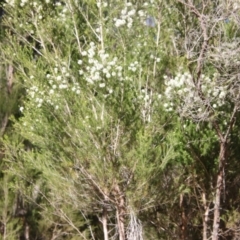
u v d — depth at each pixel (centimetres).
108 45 452
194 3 480
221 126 514
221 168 502
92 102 434
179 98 448
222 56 427
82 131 426
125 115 432
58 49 472
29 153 505
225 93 448
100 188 456
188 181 534
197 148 510
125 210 461
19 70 490
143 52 467
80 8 464
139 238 446
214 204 550
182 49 505
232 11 421
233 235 568
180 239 567
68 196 511
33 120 460
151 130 445
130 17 461
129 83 430
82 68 448
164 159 438
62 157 464
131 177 439
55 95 437
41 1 472
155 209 549
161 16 491
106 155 435
